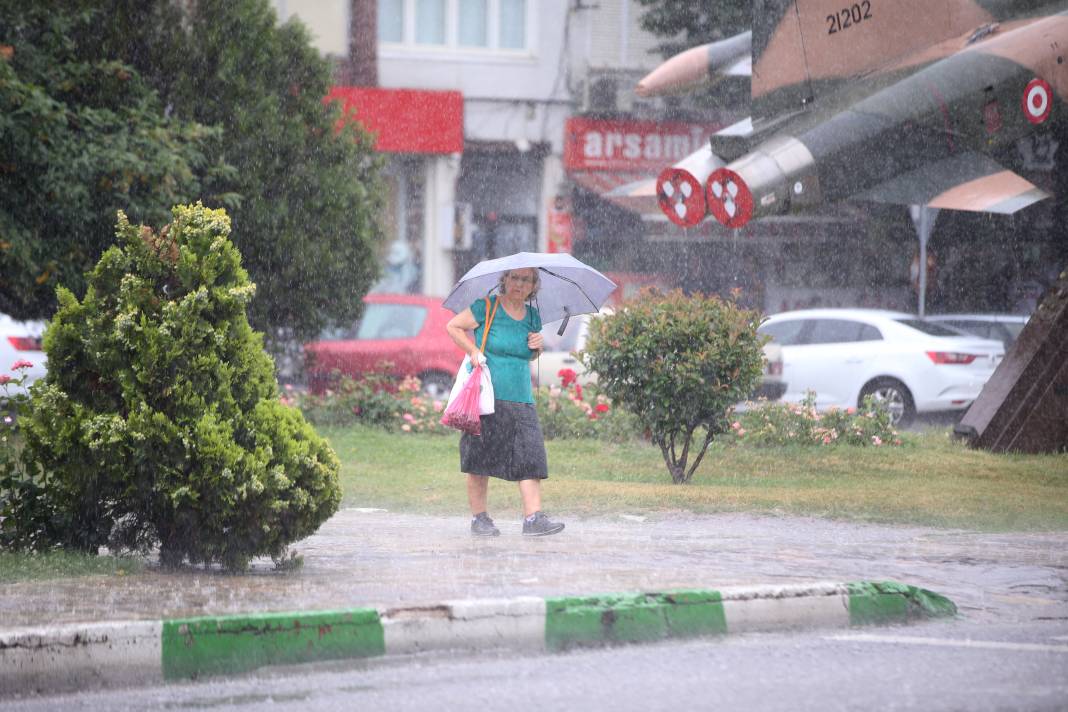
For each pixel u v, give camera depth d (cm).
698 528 3359
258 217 6388
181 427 2455
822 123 5606
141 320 2484
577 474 4697
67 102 6188
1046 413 5366
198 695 1723
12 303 6322
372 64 11300
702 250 11819
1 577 2369
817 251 11725
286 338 6938
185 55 6431
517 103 11688
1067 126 5459
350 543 3019
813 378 7306
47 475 2619
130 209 5838
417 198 11531
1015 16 5809
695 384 4362
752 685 1753
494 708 1642
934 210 10875
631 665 1877
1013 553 2955
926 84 5550
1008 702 1661
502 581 2355
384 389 6788
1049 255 10831
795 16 5891
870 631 2134
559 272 3188
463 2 11606
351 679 1800
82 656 1780
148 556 2688
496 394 3083
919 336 7125
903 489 4244
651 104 11731
